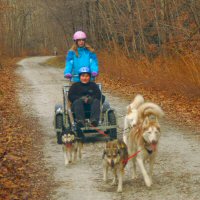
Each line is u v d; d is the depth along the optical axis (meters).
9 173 8.02
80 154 9.07
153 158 7.28
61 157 9.30
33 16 105.25
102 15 33.47
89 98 10.27
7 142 10.38
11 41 87.50
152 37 28.23
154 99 18.09
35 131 12.10
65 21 48.00
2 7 43.16
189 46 18.67
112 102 18.06
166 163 8.62
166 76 19.11
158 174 7.87
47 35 103.19
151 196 6.68
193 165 8.42
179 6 23.08
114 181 7.27
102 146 10.16
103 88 23.33
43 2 49.72
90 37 41.66
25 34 102.12
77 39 10.88
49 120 13.79
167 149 9.84
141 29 26.53
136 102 10.62
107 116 10.52
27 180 7.70
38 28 106.62
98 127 10.29
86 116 10.58
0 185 7.23
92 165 8.59
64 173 8.11
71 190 7.11
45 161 8.98
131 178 7.66
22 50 95.50
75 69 10.98
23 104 17.42
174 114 14.66
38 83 26.03
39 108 16.31
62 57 54.75
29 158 9.23
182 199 6.51
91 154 9.47
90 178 7.73
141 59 24.61
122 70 25.47
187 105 15.94
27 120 13.83
